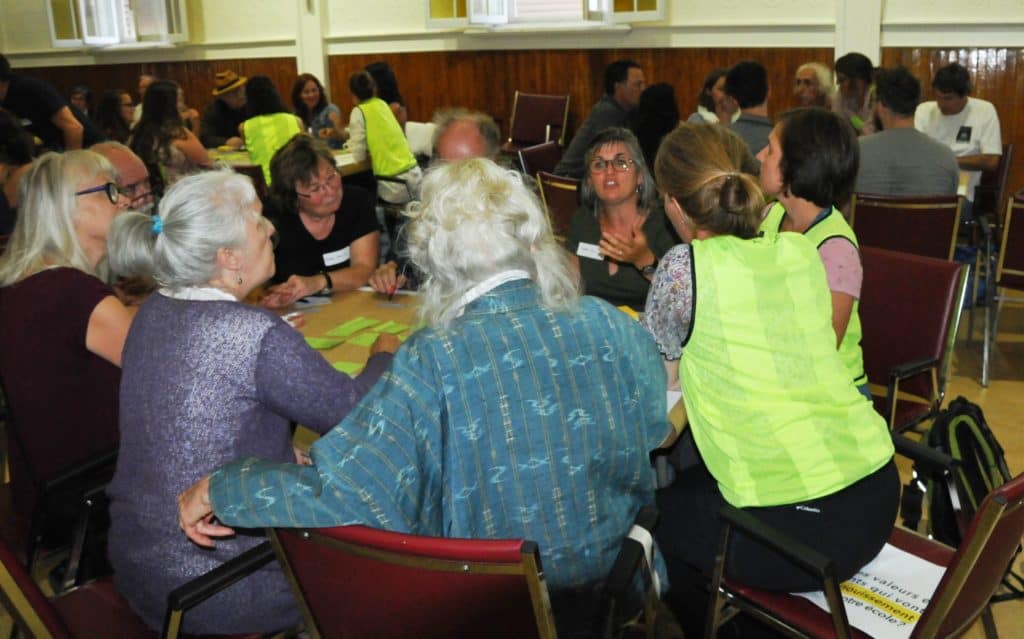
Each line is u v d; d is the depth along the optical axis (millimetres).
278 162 2748
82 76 8234
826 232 2025
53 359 1796
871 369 2516
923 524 2523
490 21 6754
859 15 5727
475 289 1312
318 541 1248
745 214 1687
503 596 1187
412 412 1235
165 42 7652
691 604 2092
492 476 1273
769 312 1607
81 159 1920
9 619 2395
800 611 1601
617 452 1352
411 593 1232
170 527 1491
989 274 3746
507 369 1272
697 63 6320
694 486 1796
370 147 5242
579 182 3533
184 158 4949
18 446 1871
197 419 1464
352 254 2859
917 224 3373
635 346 1385
